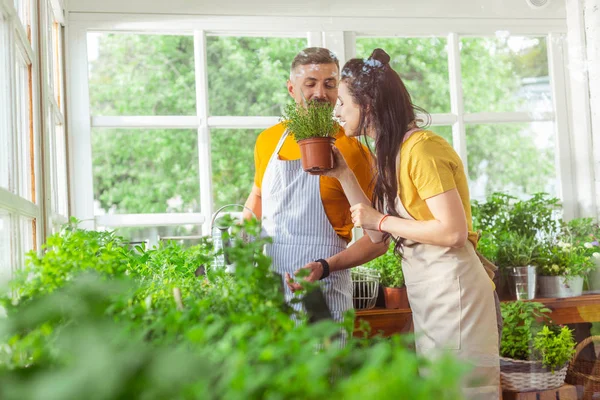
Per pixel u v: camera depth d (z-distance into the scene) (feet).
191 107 15.84
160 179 16.69
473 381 1.99
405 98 6.79
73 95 11.51
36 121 6.56
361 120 6.89
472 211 12.46
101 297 2.70
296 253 7.63
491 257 11.60
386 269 10.62
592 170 13.26
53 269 3.84
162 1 11.86
